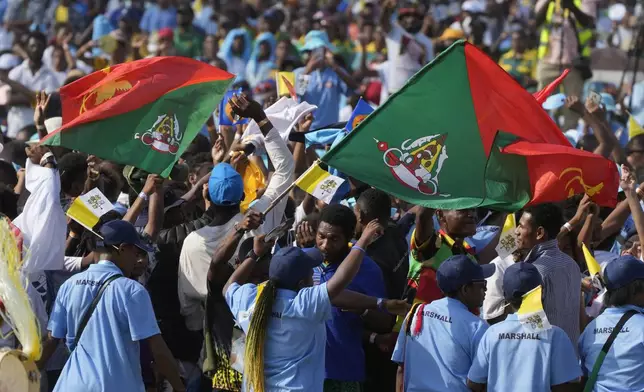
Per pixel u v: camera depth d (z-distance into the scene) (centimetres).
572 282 2959
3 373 2255
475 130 2902
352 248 2645
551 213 2966
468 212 2992
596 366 2748
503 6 8212
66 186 3375
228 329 2927
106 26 7919
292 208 3778
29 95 5550
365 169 2833
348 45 7781
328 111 5559
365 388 3058
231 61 7488
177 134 3247
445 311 2755
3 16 8825
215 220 3156
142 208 3192
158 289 3238
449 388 2734
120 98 3200
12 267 2384
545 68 6344
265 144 3228
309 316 2611
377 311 2864
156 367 2973
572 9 6353
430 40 6894
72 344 2730
